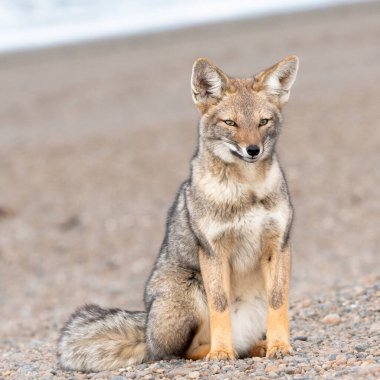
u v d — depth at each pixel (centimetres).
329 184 2002
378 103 2648
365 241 1633
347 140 2330
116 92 3450
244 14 6525
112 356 786
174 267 767
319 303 1013
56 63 4550
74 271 1625
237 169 726
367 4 5641
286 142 2381
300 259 1561
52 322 1211
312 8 6056
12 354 928
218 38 4709
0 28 6950
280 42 4100
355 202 1873
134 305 1313
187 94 3228
